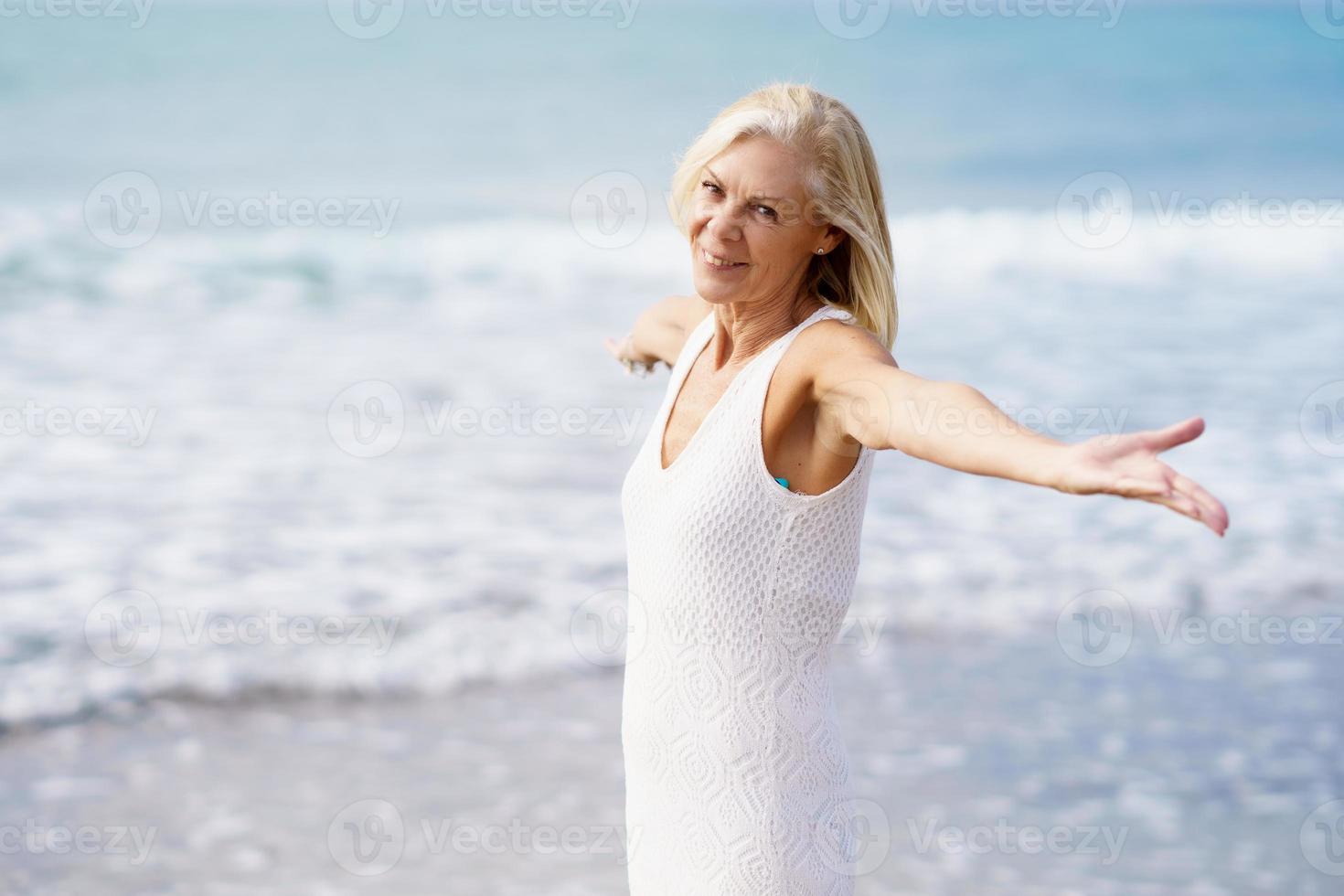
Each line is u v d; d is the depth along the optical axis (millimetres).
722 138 2084
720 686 2189
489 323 12203
